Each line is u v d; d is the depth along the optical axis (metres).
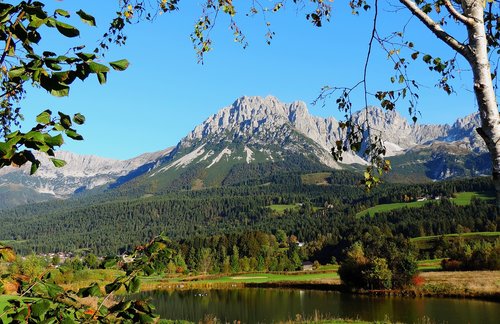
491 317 36.88
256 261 113.06
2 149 2.13
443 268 78.44
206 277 96.81
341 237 143.12
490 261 72.44
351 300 52.88
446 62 6.24
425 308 43.12
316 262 112.00
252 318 41.97
